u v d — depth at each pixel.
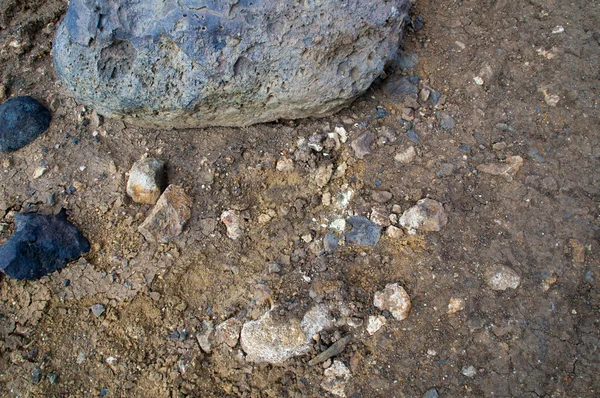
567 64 0.71
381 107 0.69
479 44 0.73
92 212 0.64
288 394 0.54
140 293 0.59
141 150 0.67
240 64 0.60
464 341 0.56
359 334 0.57
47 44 0.75
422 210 0.61
